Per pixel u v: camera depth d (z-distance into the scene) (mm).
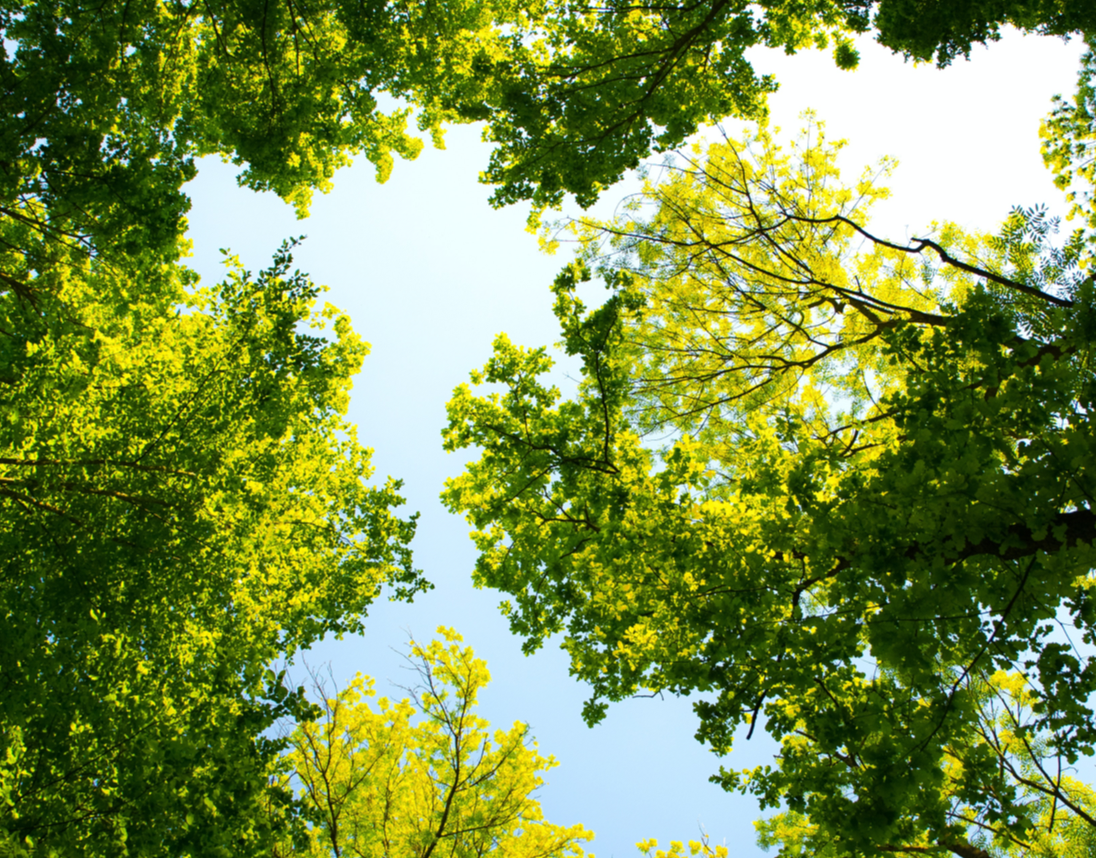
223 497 5473
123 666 4992
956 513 3184
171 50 6516
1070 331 3371
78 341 5770
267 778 5500
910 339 3816
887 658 3377
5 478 4988
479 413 6297
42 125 5352
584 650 6246
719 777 4285
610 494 5070
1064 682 3275
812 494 3748
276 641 6652
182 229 6156
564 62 6336
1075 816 5836
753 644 3945
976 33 5613
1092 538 3150
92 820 4539
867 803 3500
